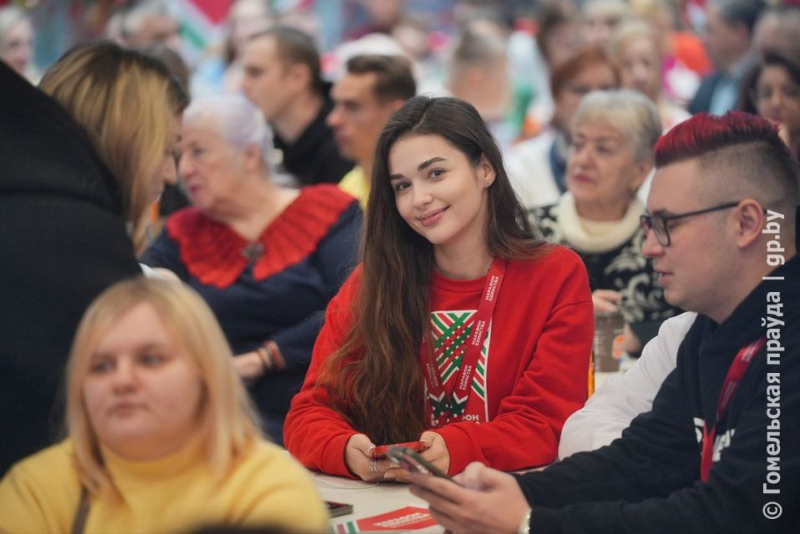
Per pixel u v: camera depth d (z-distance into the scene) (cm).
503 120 1358
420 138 484
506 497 402
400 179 489
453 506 396
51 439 419
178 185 823
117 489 368
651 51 1144
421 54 1842
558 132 932
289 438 507
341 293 528
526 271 501
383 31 1916
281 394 699
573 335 496
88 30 1538
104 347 359
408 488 466
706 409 424
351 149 923
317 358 520
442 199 482
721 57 1316
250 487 363
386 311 501
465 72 1285
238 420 371
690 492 404
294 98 1033
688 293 424
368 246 507
